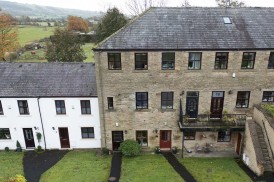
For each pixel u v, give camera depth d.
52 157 23.39
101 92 21.91
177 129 23.08
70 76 24.72
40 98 23.06
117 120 22.88
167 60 21.08
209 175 20.31
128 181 19.75
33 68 25.56
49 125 23.94
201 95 22.06
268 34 21.55
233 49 20.59
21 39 78.06
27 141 24.67
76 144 24.58
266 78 21.72
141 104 22.45
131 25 21.55
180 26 21.72
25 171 21.38
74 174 20.80
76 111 23.48
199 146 23.55
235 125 21.73
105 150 23.56
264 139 21.11
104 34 45.66
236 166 21.47
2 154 23.97
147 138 23.52
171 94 22.11
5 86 23.81
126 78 21.48
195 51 20.70
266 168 20.25
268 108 21.17
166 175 20.39
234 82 21.72
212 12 22.83
